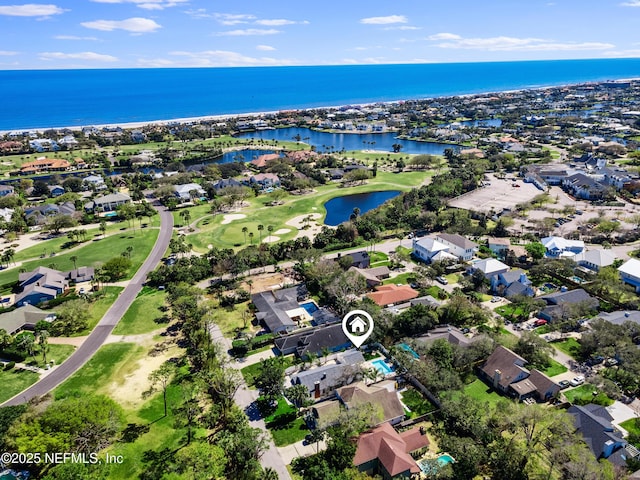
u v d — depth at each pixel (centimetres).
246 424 8000
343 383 9594
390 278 14750
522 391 8975
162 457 7612
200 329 11112
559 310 11819
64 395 9188
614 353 9975
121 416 8031
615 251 16525
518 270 14362
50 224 19012
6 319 11738
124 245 17825
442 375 9188
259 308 12506
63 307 12056
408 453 7606
